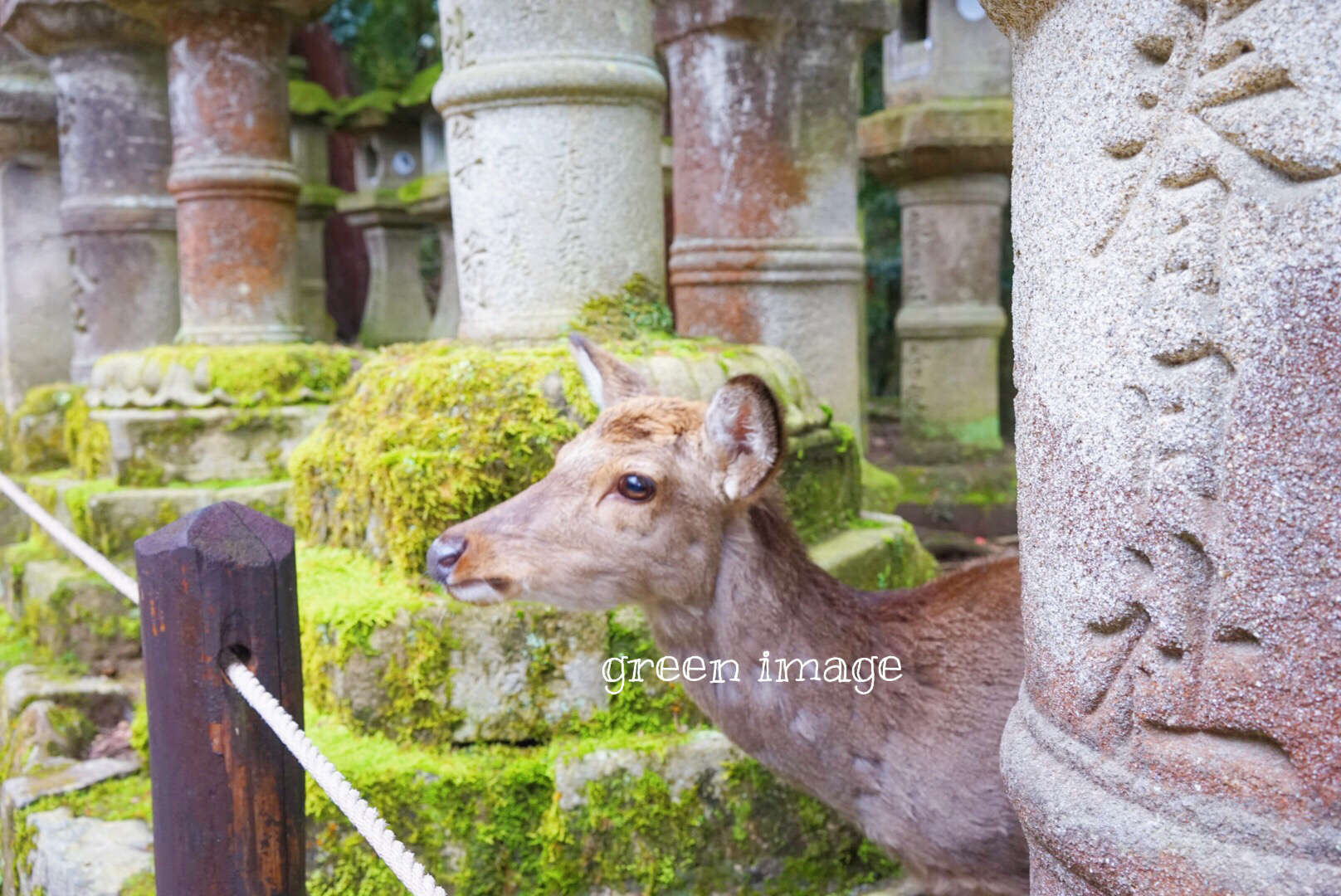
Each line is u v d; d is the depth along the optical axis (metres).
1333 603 1.13
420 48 14.55
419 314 9.98
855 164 5.05
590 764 2.82
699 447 2.28
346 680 2.88
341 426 3.54
